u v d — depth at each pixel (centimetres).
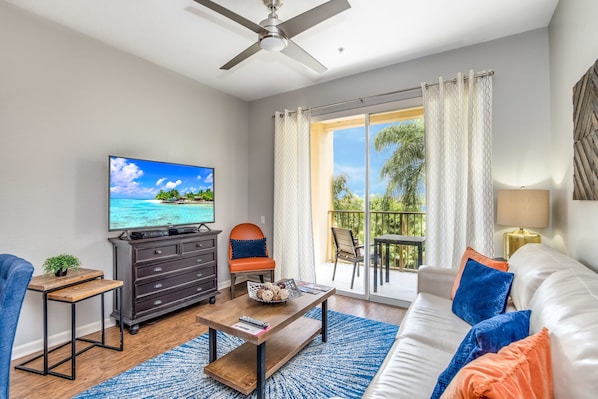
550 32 257
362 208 372
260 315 196
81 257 268
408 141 340
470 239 277
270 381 196
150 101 328
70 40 262
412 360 144
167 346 246
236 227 414
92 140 277
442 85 296
